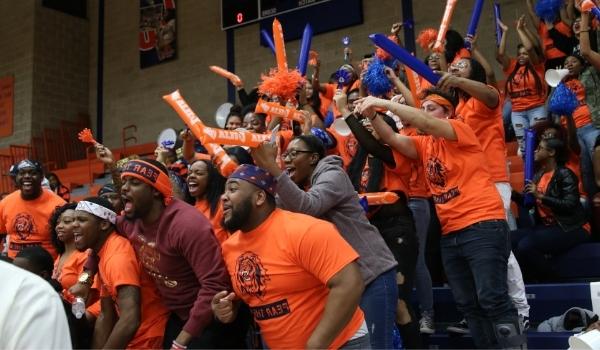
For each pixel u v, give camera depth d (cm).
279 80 324
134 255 279
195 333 247
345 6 987
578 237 417
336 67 991
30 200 460
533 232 428
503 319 285
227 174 234
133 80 1266
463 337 378
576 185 420
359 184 343
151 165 268
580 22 517
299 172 277
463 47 484
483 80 359
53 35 1297
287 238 212
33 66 1255
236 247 227
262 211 220
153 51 1238
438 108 325
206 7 1180
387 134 309
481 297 288
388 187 321
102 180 1095
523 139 579
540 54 606
